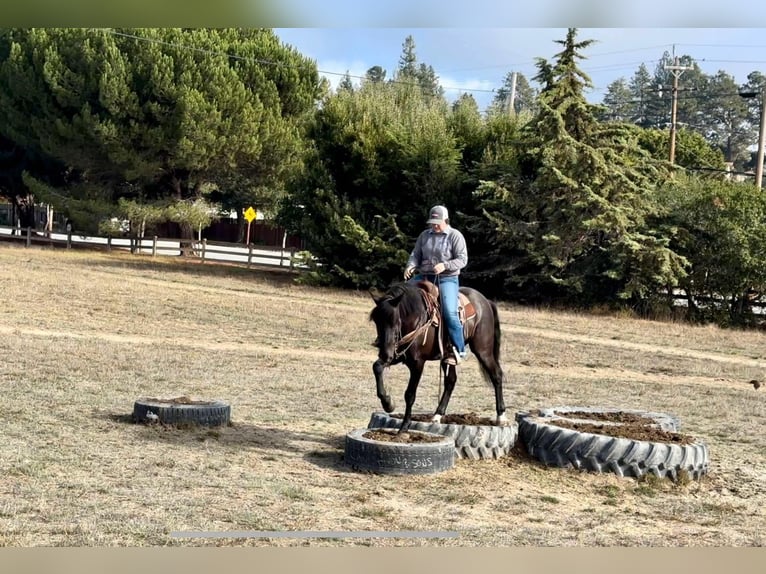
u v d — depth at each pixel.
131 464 9.33
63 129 44.47
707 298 34.78
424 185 38.12
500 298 38.03
